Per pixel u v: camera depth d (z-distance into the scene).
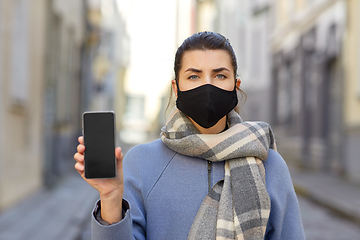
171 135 1.27
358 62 8.73
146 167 1.27
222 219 1.14
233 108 1.32
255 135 1.25
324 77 10.72
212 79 1.24
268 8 15.05
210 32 1.29
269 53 14.98
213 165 1.25
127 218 1.07
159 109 30.88
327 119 10.73
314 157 11.15
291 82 13.04
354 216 5.78
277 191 1.24
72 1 10.31
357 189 7.98
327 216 6.08
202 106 1.20
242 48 16.58
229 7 18.67
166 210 1.19
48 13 8.05
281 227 1.23
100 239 1.05
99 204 1.12
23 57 6.36
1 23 5.11
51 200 6.52
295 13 12.42
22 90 6.36
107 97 22.17
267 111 15.30
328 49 10.27
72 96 10.92
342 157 9.59
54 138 8.80
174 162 1.26
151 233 1.19
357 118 8.79
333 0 9.87
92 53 14.46
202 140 1.22
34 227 4.71
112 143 1.06
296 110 12.36
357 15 8.75
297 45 12.25
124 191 1.24
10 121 5.65
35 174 7.23
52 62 8.53
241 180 1.18
